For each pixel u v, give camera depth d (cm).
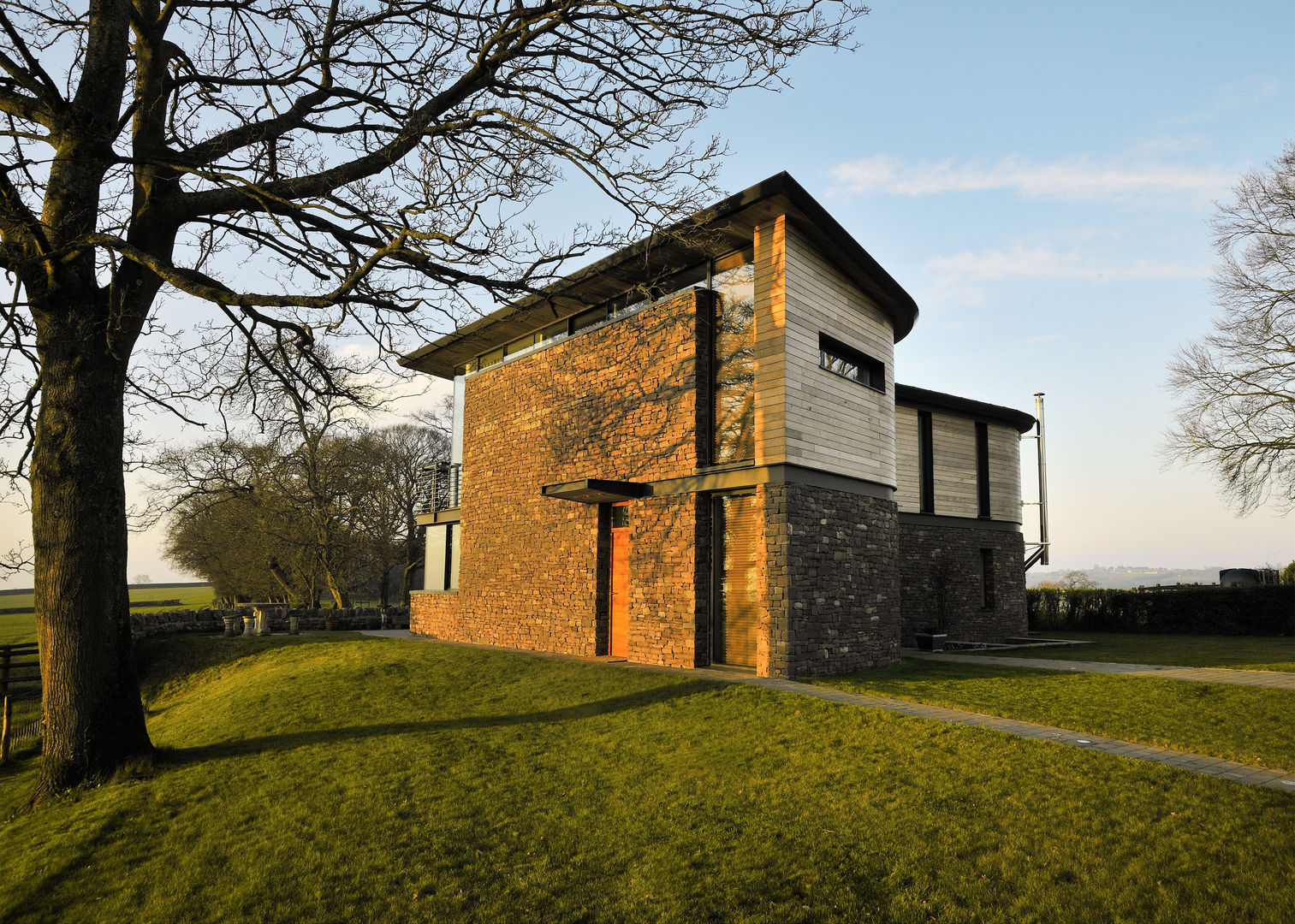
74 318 779
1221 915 396
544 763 772
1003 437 2066
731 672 1106
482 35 813
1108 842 478
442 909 498
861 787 612
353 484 3005
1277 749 630
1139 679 962
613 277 1352
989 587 1972
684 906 470
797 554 1071
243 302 712
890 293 1341
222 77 816
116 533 821
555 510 1529
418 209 764
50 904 561
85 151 734
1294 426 1897
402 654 1450
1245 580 2431
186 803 729
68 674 786
